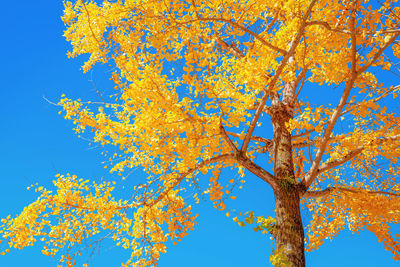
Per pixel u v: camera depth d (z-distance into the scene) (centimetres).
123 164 486
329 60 437
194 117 420
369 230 588
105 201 464
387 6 353
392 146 488
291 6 363
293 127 429
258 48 423
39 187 447
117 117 485
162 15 400
